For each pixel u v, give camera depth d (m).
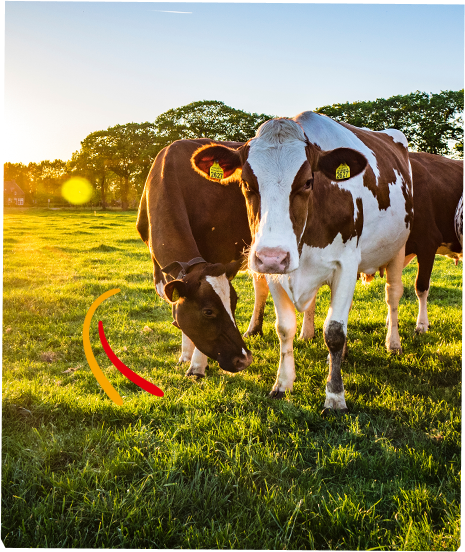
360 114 46.12
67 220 35.69
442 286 8.55
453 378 4.32
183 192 4.20
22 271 10.56
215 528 2.35
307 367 4.73
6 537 2.23
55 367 4.78
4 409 3.42
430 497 2.50
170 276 3.55
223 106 56.75
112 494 2.57
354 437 3.23
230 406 3.77
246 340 5.65
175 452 2.91
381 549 2.16
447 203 6.00
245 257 4.49
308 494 2.56
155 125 62.38
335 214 3.69
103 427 3.33
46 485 2.68
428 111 44.31
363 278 5.82
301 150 3.09
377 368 4.64
